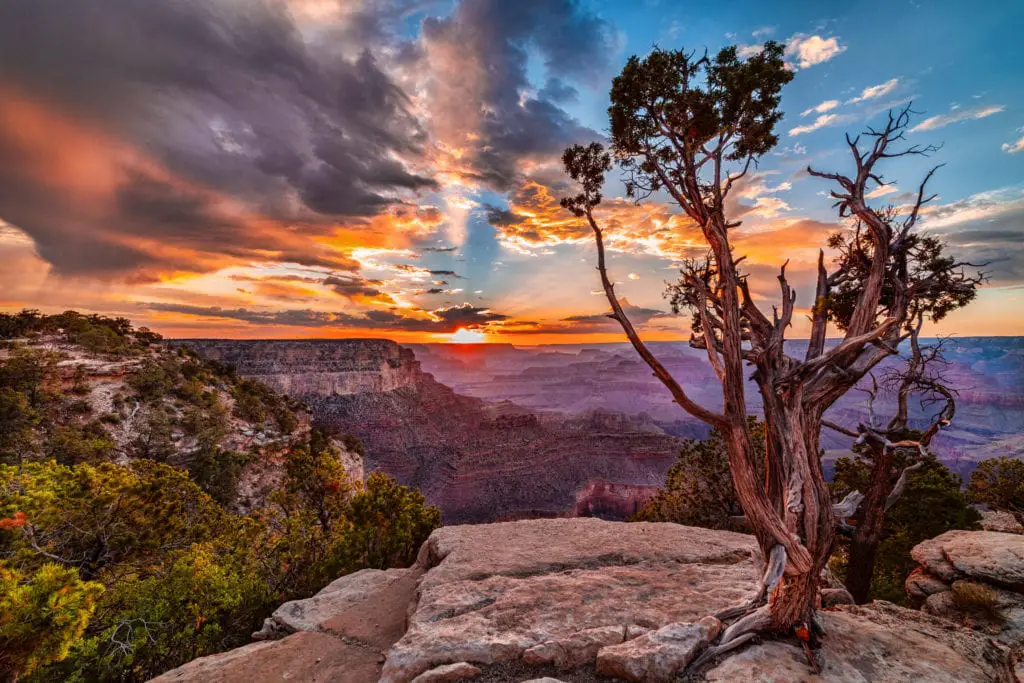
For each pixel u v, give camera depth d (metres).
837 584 12.05
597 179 8.89
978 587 13.45
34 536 16.48
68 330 71.25
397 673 8.09
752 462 7.89
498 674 7.89
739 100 8.53
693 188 8.73
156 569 17.77
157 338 91.62
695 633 8.05
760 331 9.28
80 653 13.05
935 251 11.56
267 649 11.09
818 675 7.12
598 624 9.12
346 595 14.32
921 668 7.38
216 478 56.97
